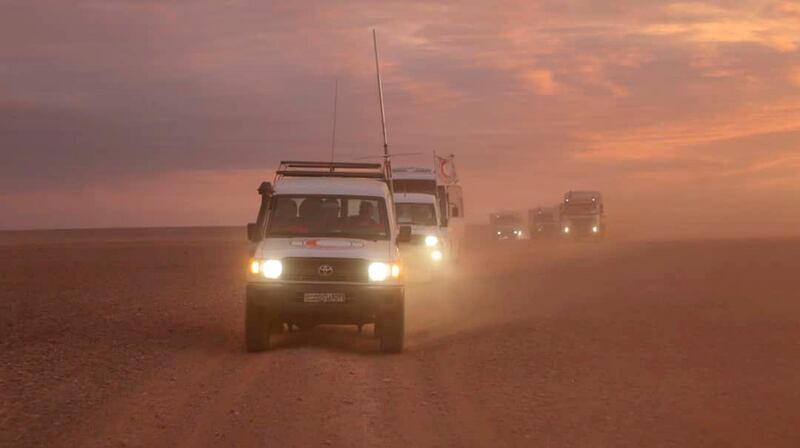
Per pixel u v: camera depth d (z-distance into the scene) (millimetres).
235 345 14586
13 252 55469
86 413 9539
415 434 8562
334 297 13195
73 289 26875
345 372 11758
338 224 14352
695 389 10508
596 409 9523
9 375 11883
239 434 8578
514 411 9484
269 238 14039
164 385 11086
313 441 8305
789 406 9578
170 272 34500
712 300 20750
